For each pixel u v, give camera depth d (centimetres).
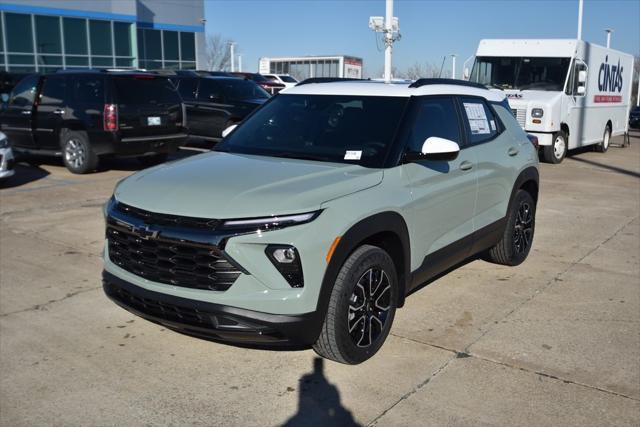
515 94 1451
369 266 395
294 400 369
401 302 446
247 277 351
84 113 1120
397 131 453
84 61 3117
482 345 441
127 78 1118
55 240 709
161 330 467
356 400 369
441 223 479
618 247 713
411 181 439
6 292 543
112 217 402
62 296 534
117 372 402
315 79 568
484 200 545
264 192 373
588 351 434
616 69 1817
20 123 1216
